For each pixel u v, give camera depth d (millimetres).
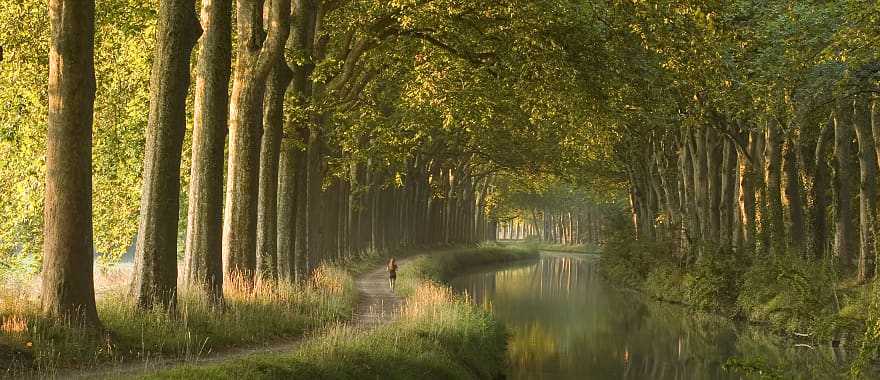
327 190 48156
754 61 29562
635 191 62875
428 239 82188
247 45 23766
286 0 23344
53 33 15164
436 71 30406
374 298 34062
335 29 31797
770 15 29078
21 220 27469
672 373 25156
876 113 30703
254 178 24375
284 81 26547
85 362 14227
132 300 17844
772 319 32656
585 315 40562
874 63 28500
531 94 28500
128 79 29859
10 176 26344
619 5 24891
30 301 15805
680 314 40344
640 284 55750
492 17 27438
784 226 35344
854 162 46344
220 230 20844
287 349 18000
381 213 68562
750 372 16328
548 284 61844
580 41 27484
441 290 31297
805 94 31312
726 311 38219
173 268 18062
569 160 53625
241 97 23953
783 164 35062
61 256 15180
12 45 24828
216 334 18047
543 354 28297
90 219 15555
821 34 28250
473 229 108750
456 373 19375
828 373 22375
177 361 15344
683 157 46812
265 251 26953
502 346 26625
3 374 12586
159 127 17812
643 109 31062
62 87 15117
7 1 24531
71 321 15094
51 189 15211
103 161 30469
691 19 22516
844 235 35688
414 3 26859
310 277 32281
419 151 55969
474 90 30469
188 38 17938
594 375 24688
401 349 18719
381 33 29516
